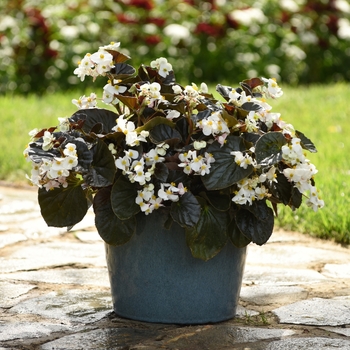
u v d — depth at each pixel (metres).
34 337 3.08
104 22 12.13
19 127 8.23
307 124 8.29
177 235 3.15
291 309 3.47
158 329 3.19
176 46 12.13
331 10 12.95
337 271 4.19
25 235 4.96
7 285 3.84
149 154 3.03
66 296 3.67
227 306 3.32
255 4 12.76
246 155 3.02
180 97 3.12
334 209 5.10
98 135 3.09
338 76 13.29
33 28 11.73
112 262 3.32
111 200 3.00
